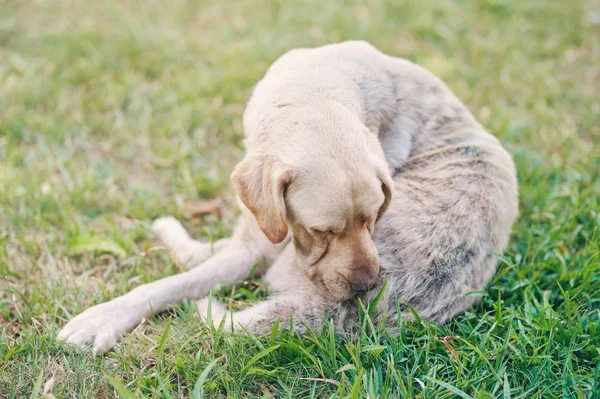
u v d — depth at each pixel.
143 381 1.04
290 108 1.12
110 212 1.42
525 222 1.39
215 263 1.24
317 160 1.05
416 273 1.13
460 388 1.03
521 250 1.32
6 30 1.89
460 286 1.15
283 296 1.14
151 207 1.43
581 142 1.63
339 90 1.18
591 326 1.12
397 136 1.27
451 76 1.83
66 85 1.72
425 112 1.29
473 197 1.19
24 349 1.09
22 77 1.74
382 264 1.13
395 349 1.08
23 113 1.61
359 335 1.10
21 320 1.17
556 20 2.11
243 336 1.09
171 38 1.90
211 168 1.54
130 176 1.51
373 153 1.10
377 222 1.14
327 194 1.04
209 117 1.66
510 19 2.11
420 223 1.16
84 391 1.03
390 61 1.31
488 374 1.05
